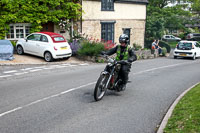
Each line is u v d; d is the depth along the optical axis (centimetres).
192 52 2239
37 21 1834
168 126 492
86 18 2200
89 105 658
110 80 711
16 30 1841
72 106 645
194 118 513
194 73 1320
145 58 2247
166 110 635
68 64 1511
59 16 1947
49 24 2016
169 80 1078
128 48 738
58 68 1327
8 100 688
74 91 806
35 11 1855
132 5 2662
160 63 1803
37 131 479
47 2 1894
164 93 827
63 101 689
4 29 1759
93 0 2234
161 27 3625
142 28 2853
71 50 1656
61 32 2072
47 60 1531
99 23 2328
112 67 705
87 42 1812
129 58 703
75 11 2019
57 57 1530
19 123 520
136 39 2791
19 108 620
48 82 938
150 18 3681
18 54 1681
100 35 2355
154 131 494
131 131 491
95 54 1692
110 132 483
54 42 1522
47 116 565
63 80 985
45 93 771
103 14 2353
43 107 631
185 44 2316
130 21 2673
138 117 575
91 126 511
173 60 2114
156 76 1174
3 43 1483
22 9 1792
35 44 1570
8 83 909
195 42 2386
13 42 1750
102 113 596
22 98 709
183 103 652
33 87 850
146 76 1165
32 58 1587
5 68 1246
